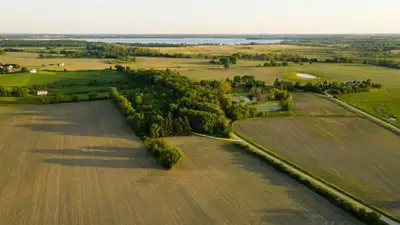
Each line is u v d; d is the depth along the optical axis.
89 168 58.56
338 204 47.28
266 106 104.56
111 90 108.56
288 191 51.47
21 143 69.19
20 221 43.22
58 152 65.06
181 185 53.19
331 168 59.88
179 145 70.38
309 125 83.88
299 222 43.84
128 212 45.62
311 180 54.94
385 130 80.19
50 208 46.25
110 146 68.75
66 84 125.50
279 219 44.47
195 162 61.91
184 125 76.62
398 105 103.31
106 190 51.25
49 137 73.00
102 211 45.78
